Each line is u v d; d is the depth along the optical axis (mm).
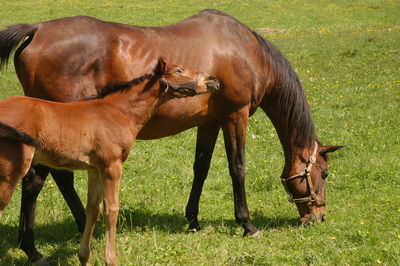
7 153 5699
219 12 8625
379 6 39156
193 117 8164
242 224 8492
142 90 6668
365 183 10500
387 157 12008
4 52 7266
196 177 8891
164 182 10859
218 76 8125
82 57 7273
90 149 6289
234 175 8555
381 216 8828
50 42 7258
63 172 7977
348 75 20031
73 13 35594
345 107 16375
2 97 18078
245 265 6961
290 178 8938
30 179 7039
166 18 34688
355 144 12945
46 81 7215
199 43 8055
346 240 7750
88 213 6629
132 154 12469
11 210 9219
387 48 23578
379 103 16562
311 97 17438
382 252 7227
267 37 29062
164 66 6688
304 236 8164
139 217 8906
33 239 7133
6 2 38781
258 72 8547
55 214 8977
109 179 6453
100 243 7812
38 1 39281
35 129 5867
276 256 7289
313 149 8930
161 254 7355
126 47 7527
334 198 9930
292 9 38469
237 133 8547
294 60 22766
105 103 6488
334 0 41406
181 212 9445
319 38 27438
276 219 9195
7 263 7121
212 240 8047
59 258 7305
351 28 30188
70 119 6129
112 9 36969
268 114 9156
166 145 13234
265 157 12422
